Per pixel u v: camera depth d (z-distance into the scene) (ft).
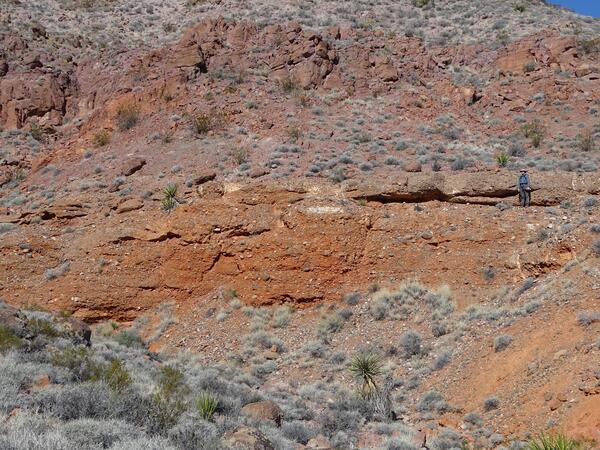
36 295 79.15
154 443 29.22
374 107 115.85
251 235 80.12
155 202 87.20
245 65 126.52
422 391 56.24
